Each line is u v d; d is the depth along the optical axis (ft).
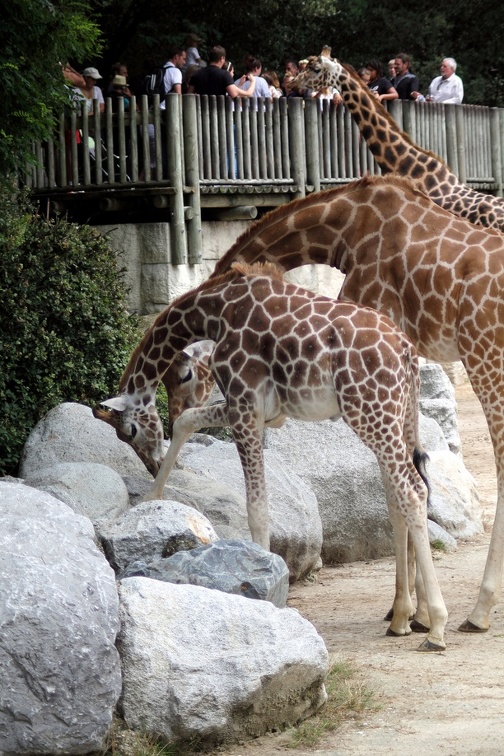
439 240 34.60
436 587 31.32
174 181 63.31
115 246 65.62
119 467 41.63
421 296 34.55
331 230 36.70
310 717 25.96
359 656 30.89
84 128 65.41
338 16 129.39
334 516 43.09
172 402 39.63
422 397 62.64
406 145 41.32
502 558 33.55
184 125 63.93
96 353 51.72
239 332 33.06
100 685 22.62
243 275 34.04
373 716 26.12
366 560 43.68
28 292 49.37
